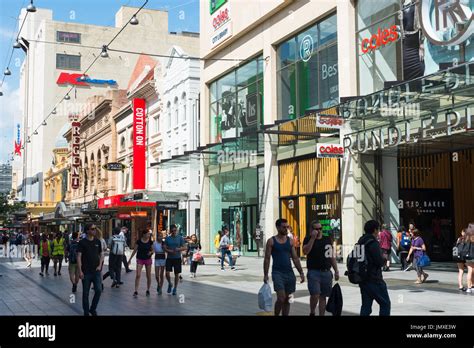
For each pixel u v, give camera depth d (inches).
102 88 3410.4
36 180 3646.7
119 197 1457.9
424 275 600.7
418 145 751.7
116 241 631.2
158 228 1552.7
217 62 1280.8
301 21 965.8
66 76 3376.0
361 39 828.6
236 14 1168.8
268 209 1056.8
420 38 717.3
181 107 1478.8
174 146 1519.4
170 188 1555.1
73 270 607.5
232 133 1224.2
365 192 814.5
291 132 866.8
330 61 898.1
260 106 1112.2
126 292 577.3
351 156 819.4
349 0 840.3
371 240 311.7
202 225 1334.9
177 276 551.2
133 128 1736.0
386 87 631.8
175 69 1525.6
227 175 1270.9
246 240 1185.4
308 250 352.5
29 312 438.9
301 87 978.1
